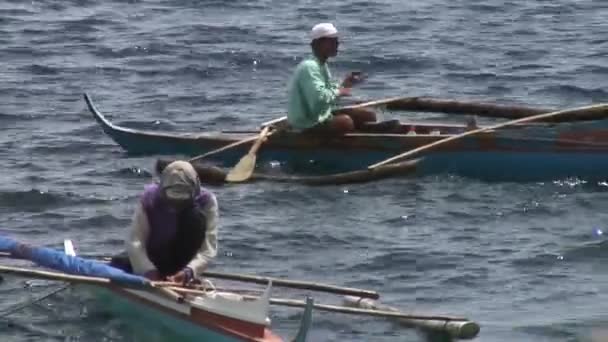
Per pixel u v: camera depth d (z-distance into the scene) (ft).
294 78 123.54
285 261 100.48
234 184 118.73
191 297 83.10
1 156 128.36
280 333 86.53
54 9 196.34
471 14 196.54
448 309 91.50
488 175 120.37
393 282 96.58
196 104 150.61
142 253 85.61
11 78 159.53
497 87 157.79
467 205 113.50
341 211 112.06
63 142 133.39
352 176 118.52
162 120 143.64
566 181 119.03
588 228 107.65
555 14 196.75
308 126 123.24
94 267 84.84
